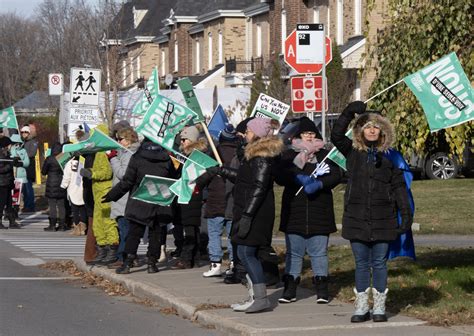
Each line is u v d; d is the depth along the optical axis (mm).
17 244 23594
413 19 14312
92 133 16797
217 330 12211
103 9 57406
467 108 12094
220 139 16344
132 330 12281
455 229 23531
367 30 15336
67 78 60938
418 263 16516
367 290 11828
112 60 47250
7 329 12281
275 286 14922
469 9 13992
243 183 12453
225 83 64375
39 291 15727
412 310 12461
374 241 11562
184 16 75938
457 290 13641
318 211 13148
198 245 17531
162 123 14617
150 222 16344
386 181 11500
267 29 62688
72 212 27266
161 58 82188
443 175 34875
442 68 12164
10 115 27719
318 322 11844
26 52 99500
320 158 13242
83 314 13500
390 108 14211
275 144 12289
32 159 33594
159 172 16016
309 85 18531
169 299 13898
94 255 18172
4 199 27938
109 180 17500
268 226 12477
